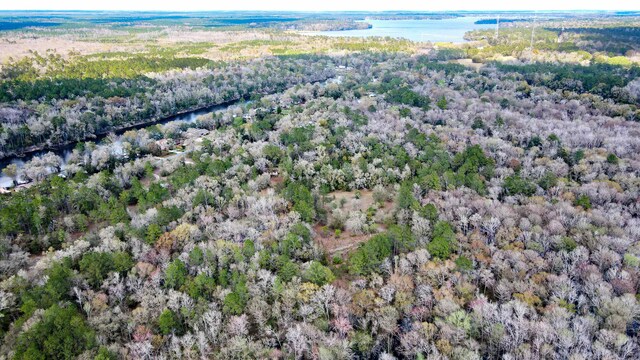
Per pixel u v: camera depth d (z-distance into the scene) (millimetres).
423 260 103250
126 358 81250
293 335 84062
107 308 92500
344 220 131500
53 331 82250
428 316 91562
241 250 108938
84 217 130375
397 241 111938
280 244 112500
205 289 98250
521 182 141500
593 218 119125
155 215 125500
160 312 92062
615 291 92562
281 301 97500
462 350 80125
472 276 99500
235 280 98750
